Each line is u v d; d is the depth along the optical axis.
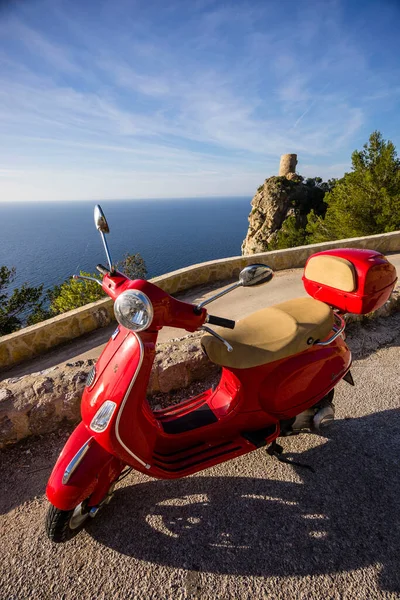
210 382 3.96
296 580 2.03
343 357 2.86
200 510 2.50
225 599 1.96
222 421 2.62
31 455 3.09
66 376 3.52
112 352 2.24
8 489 2.77
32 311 18.33
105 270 2.35
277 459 2.92
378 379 3.86
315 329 2.59
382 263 2.83
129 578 2.09
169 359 3.84
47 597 2.01
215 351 2.49
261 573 2.08
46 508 2.58
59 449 3.14
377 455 2.89
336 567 2.09
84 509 2.26
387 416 3.30
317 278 3.05
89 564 2.18
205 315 2.18
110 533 2.37
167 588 2.03
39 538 2.35
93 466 2.11
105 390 2.13
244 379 2.51
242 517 2.44
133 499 2.62
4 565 2.19
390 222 15.03
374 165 16.31
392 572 2.05
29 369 6.50
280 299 7.76
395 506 2.47
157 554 2.22
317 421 2.82
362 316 4.89
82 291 16.56
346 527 2.33
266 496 2.59
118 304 1.83
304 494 2.59
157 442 2.53
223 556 2.19
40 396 3.29
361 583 2.00
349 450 2.96
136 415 2.18
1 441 3.11
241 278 2.09
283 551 2.20
